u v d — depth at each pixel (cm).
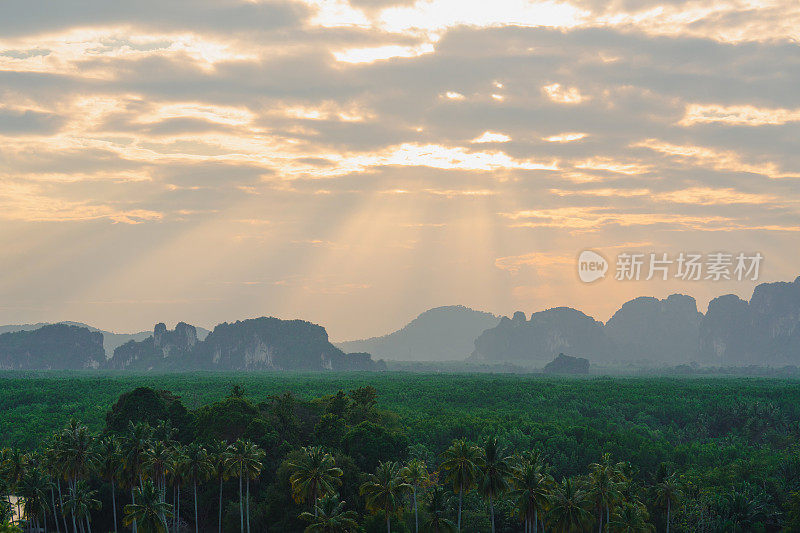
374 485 11350
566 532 10669
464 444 11325
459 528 11394
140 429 13312
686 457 18650
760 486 16075
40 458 13800
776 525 15162
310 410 19162
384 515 12038
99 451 13438
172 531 13812
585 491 11306
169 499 14425
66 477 13025
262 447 15800
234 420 16550
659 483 13875
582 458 18412
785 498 15512
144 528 11231
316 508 11081
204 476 13388
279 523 13600
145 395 17712
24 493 12788
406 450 16388
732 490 15400
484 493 11019
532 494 10844
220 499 13662
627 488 12519
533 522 11331
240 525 13662
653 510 14075
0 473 13238
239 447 13250
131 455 13150
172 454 13350
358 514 13525
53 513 13938
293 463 13962
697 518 14188
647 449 18675
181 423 17950
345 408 18888
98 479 14925
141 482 13075
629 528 11419
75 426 13562
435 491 11606
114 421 17575
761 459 17988
